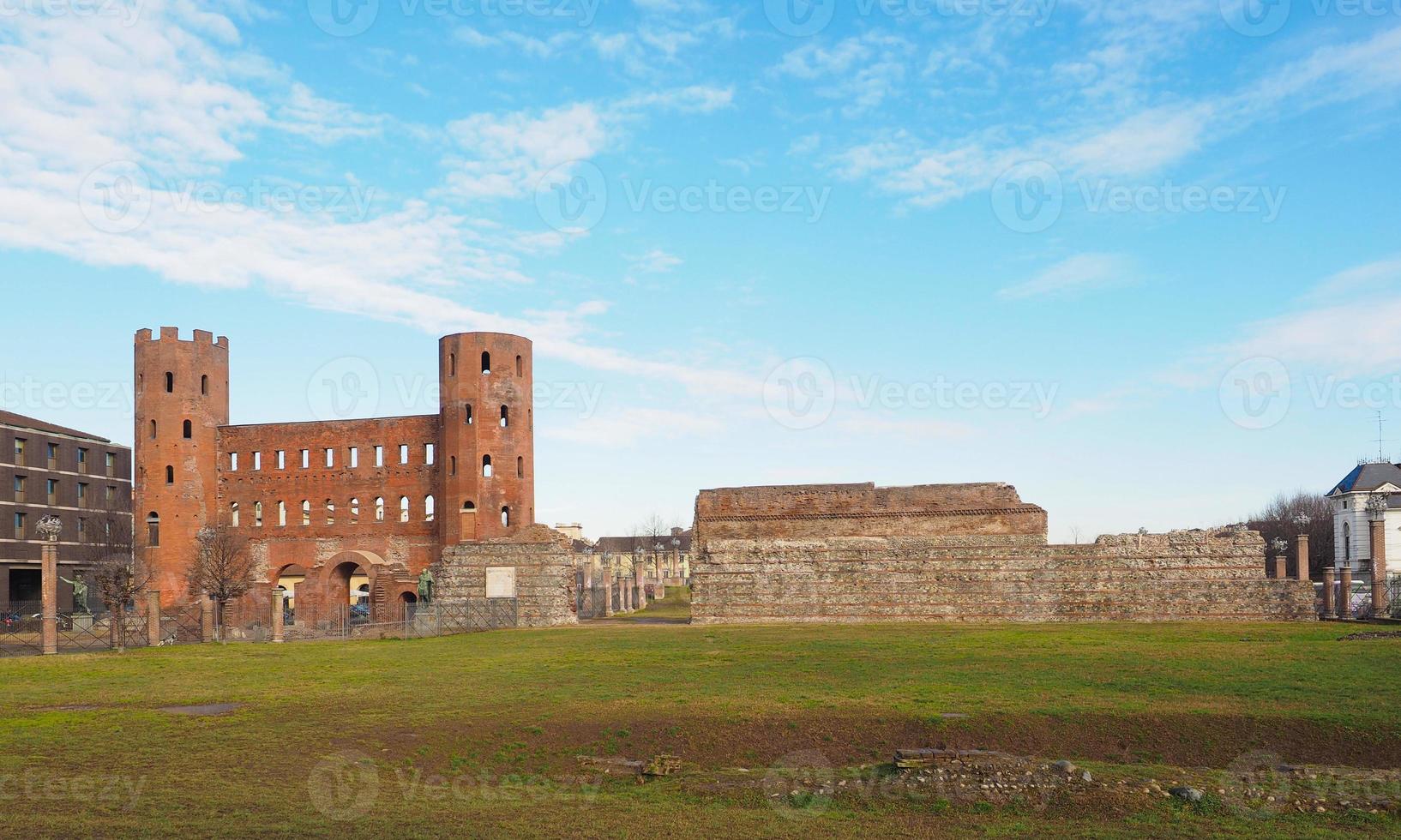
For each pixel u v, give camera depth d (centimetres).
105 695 4044
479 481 9038
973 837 2289
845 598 7150
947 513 7538
